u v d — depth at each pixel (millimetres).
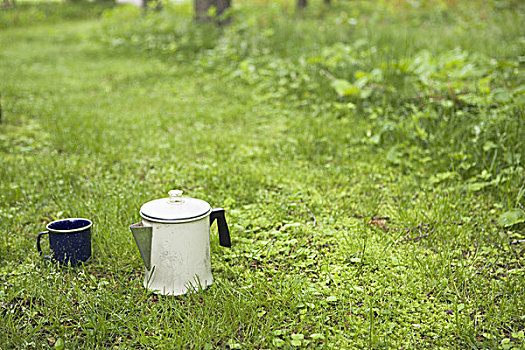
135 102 8250
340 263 3279
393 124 5641
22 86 9359
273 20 13711
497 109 5633
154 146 5875
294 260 3324
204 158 5504
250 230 3689
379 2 20844
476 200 4316
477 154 4938
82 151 5734
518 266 3281
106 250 3436
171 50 11938
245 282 3037
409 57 8344
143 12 17484
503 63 6562
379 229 3766
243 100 8188
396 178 4855
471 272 3096
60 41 16062
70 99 8461
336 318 2713
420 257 3355
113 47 13672
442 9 16562
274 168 5098
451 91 6102
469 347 2471
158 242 2869
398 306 2783
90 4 26234
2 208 4133
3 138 6035
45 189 4523
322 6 20828
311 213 4051
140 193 4336
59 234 3176
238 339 2541
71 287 2969
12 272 3145
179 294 2893
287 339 2514
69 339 2514
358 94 7125
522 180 4449
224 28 12750
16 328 2562
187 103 8156
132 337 2547
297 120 6828
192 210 2895
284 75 8727
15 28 19953
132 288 2893
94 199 4281
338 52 8750
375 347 2463
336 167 5082
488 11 15148
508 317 2689
